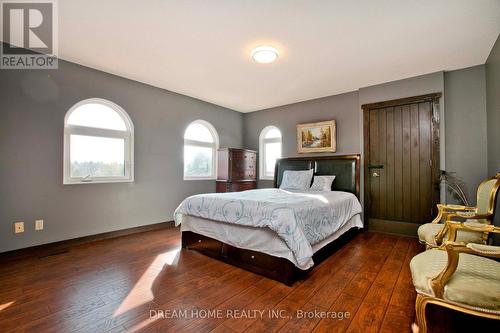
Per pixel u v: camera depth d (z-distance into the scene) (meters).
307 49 2.70
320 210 2.54
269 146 5.43
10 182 2.65
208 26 2.28
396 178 3.63
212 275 2.24
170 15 2.12
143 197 3.81
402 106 3.59
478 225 1.56
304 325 1.52
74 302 1.77
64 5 1.99
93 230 3.28
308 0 1.91
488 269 1.25
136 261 2.56
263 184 5.39
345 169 4.00
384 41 2.53
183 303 1.77
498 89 2.57
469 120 3.15
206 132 5.00
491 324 1.57
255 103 4.96
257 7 2.00
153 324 1.52
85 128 3.26
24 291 1.92
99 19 2.18
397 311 1.66
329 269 2.37
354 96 4.12
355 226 3.53
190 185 4.53
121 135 3.61
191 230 2.91
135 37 2.48
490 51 2.75
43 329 1.47
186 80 3.70
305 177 4.14
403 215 3.57
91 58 2.98
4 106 2.62
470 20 2.16
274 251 2.15
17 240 2.69
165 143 4.12
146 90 3.86
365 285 2.04
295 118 4.89
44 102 2.88
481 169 3.05
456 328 1.54
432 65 3.12
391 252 2.86
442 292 1.18
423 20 2.16
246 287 2.01
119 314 1.63
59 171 3.00
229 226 2.51
